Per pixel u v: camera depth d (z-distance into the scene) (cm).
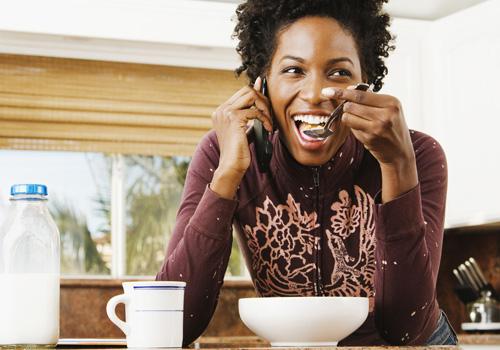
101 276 359
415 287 113
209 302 120
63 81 350
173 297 100
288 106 125
